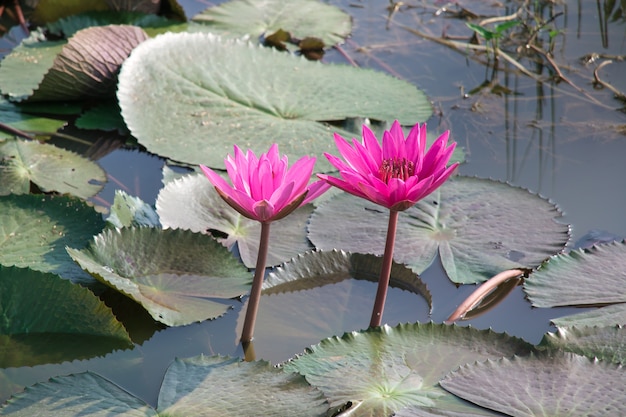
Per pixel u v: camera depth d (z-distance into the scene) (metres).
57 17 3.88
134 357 1.86
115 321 1.88
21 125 3.04
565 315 2.04
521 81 3.58
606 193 2.67
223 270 2.12
